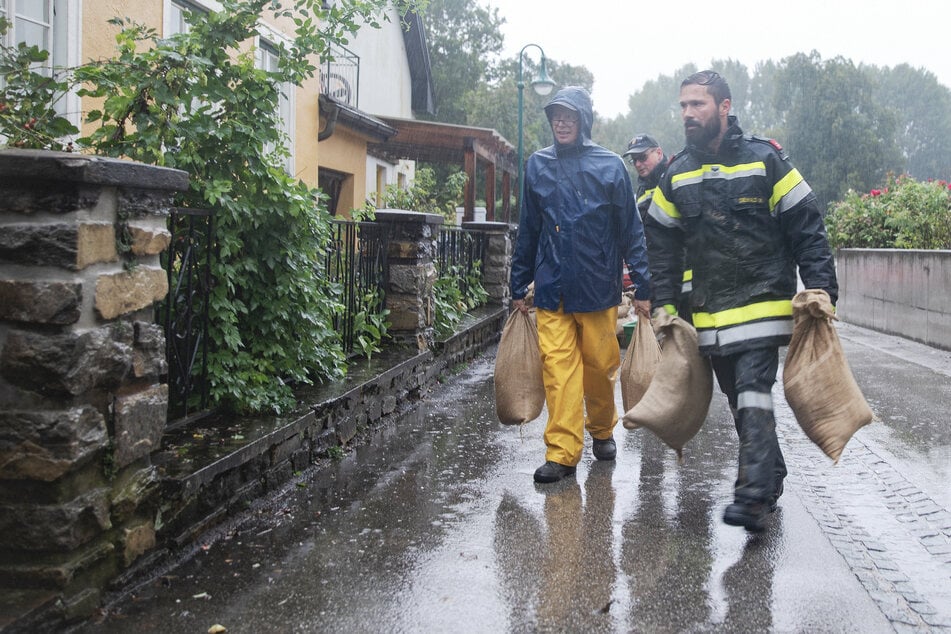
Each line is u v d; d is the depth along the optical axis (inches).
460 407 276.7
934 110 4055.1
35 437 112.9
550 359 194.4
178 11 347.9
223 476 156.3
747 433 153.2
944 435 243.0
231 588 131.4
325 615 122.7
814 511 172.6
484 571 139.4
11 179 112.6
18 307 111.8
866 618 123.3
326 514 167.2
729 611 125.2
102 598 123.6
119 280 123.3
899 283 495.8
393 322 300.5
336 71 724.7
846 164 2481.5
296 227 199.6
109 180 117.2
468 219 725.3
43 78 168.1
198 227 183.5
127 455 126.3
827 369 151.9
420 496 179.6
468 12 1683.1
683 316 173.6
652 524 163.3
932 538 157.8
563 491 184.4
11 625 106.3
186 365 174.2
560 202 194.4
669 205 167.6
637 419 167.0
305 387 220.5
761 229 158.7
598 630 119.0
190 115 182.5
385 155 802.2
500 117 1555.1
